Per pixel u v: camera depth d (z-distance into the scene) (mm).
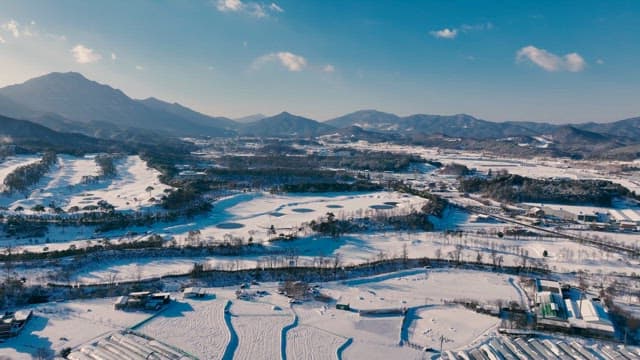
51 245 171875
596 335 110625
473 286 143500
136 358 94125
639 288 143875
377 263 162375
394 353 100875
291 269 152875
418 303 129125
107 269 148125
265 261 160000
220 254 166125
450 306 127875
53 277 137500
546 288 137875
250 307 123125
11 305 119250
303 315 119438
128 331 106312
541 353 100625
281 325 112625
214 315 116688
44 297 125188
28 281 134875
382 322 116312
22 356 94438
